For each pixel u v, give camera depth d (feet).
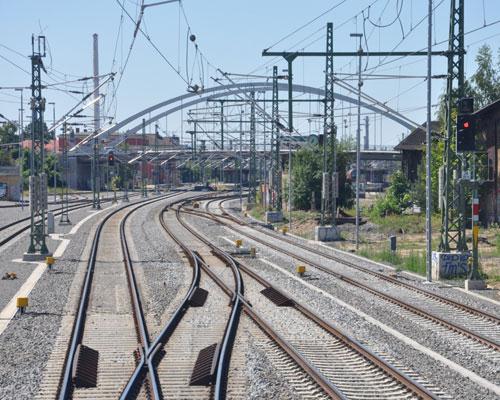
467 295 100.37
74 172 550.77
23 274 118.11
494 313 86.07
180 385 52.95
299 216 263.49
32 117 139.33
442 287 107.96
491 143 218.38
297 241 189.37
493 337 72.95
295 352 60.95
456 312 86.63
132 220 260.42
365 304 91.76
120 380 54.75
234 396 50.52
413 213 268.41
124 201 387.75
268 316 82.64
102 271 123.95
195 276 114.83
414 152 331.57
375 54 145.69
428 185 115.55
